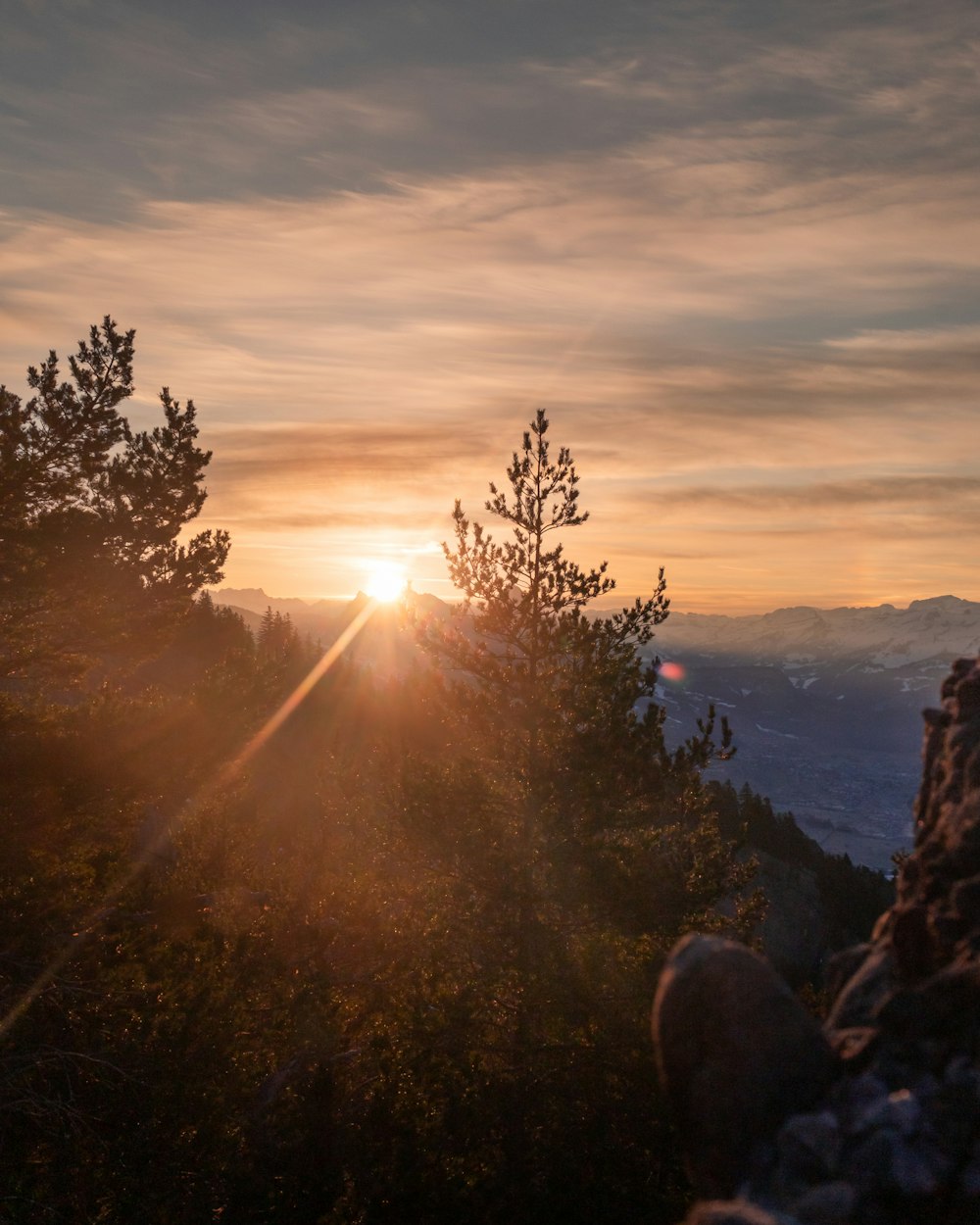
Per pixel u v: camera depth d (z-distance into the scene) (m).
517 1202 10.88
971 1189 1.59
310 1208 9.76
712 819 15.00
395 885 14.42
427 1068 12.07
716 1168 1.93
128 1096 10.10
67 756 11.31
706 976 2.05
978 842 2.00
